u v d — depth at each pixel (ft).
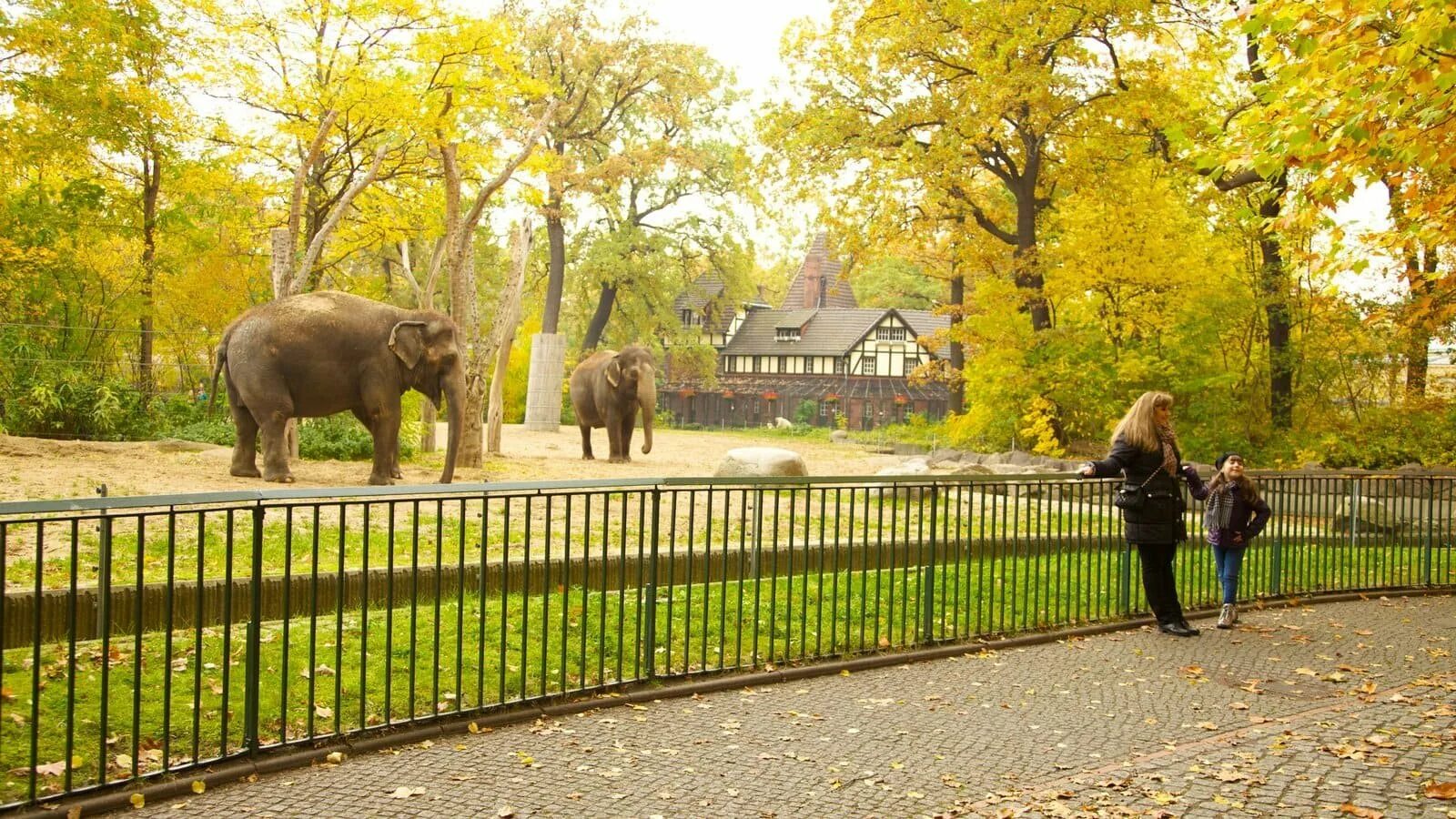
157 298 89.97
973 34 94.17
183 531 40.09
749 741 22.38
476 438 73.56
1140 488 34.22
